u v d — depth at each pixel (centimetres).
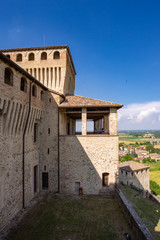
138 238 1259
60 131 2236
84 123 2209
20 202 1661
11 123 1453
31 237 1273
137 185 4412
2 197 1353
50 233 1330
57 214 1625
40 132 2198
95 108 2419
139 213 2403
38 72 2609
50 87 2566
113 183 2148
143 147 18950
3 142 1370
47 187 2195
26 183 1788
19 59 2806
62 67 2562
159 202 3109
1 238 1244
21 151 1683
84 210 1725
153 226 2061
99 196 2083
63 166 2170
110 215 1639
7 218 1423
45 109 2220
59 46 2559
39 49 2619
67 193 2148
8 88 1359
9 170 1457
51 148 2181
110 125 2227
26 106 1702
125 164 4934
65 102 2303
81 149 2177
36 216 1570
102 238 1285
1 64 1258
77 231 1366
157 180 6800
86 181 2152
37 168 2138
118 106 2172
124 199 1750
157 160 11825
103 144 2178
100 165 2162
